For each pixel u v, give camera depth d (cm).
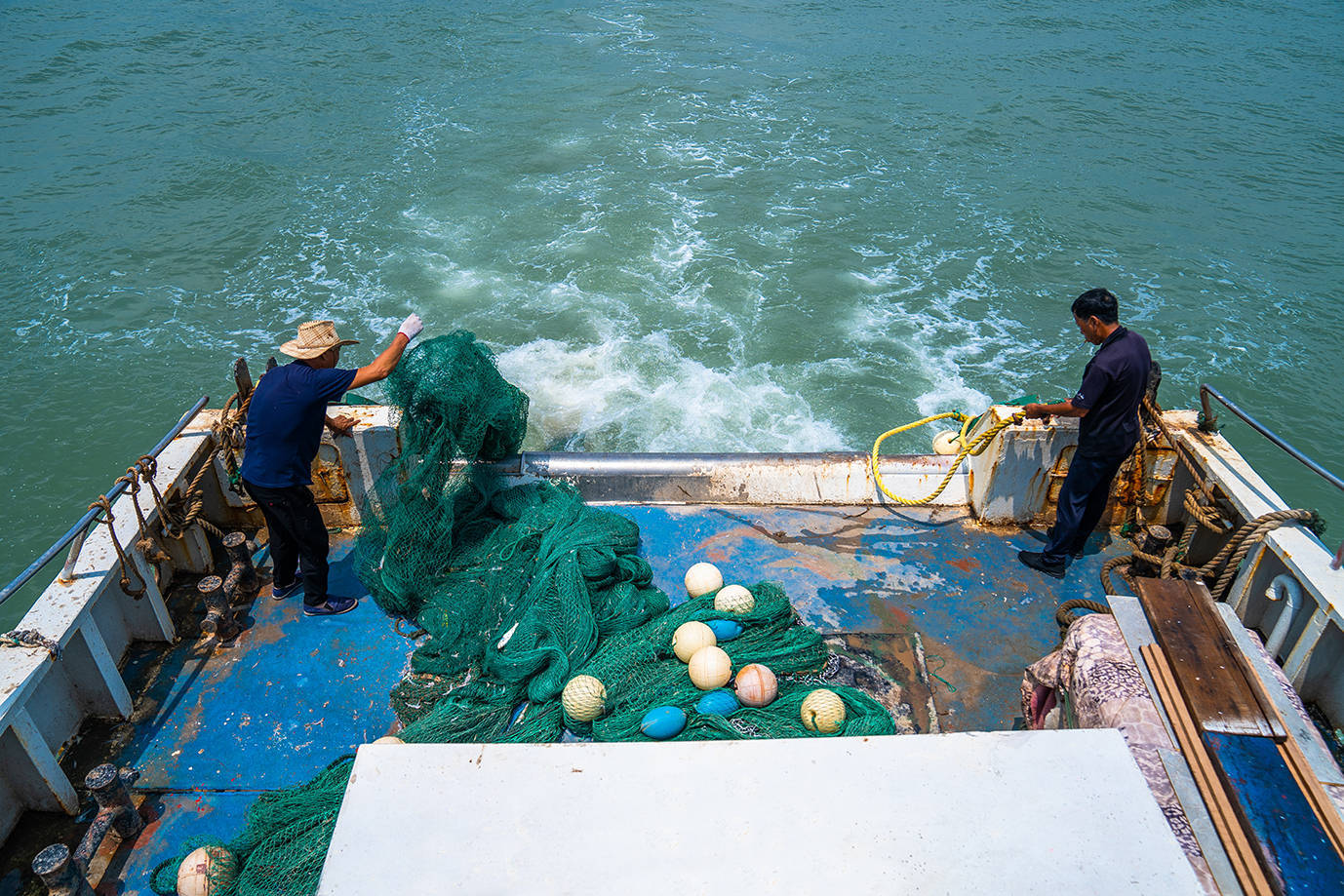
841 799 287
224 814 430
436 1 3372
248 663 512
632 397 1384
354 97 2486
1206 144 2297
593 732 448
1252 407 1421
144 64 2662
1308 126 2416
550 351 1492
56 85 2484
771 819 281
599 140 2261
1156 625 363
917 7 3506
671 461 643
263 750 463
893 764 298
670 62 2811
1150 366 520
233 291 1645
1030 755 302
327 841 379
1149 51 3028
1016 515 609
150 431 1325
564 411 1346
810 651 490
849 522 617
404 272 1702
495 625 515
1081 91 2644
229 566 591
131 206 1888
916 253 1794
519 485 627
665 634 489
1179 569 525
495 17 3222
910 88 2650
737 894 261
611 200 1973
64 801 431
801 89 2625
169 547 562
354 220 1873
